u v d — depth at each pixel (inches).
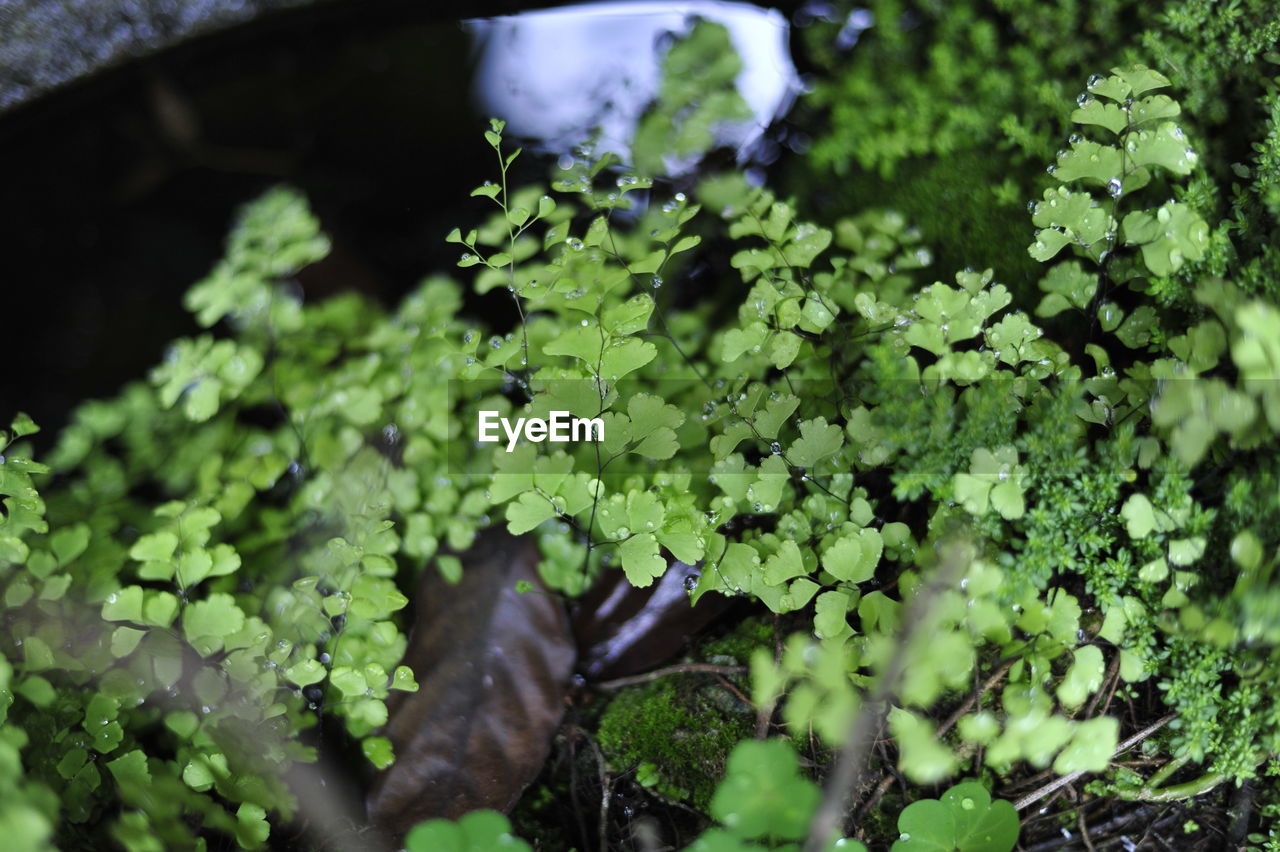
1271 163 13.7
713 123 17.7
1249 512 13.0
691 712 14.3
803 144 17.8
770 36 18.5
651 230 16.3
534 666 14.4
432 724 14.2
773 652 14.3
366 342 16.0
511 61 18.6
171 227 17.9
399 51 18.7
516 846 12.4
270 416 16.4
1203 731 13.2
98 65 18.0
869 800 13.8
